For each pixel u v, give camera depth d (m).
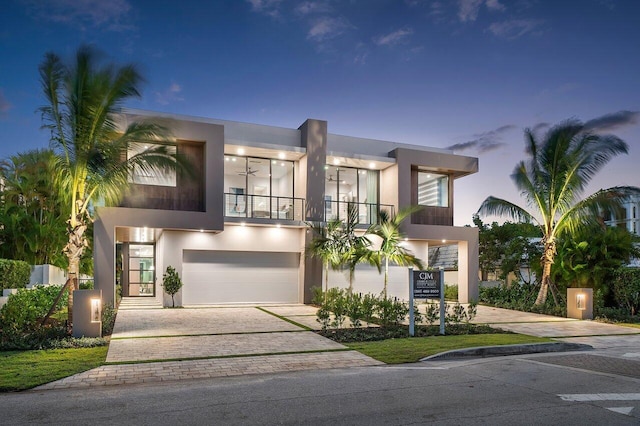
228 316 15.58
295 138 21.14
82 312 10.52
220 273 19.58
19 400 6.09
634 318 16.14
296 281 20.70
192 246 18.92
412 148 23.59
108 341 10.48
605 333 13.29
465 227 22.58
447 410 5.66
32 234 19.47
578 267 18.66
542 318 16.47
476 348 9.73
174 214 17.64
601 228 19.38
